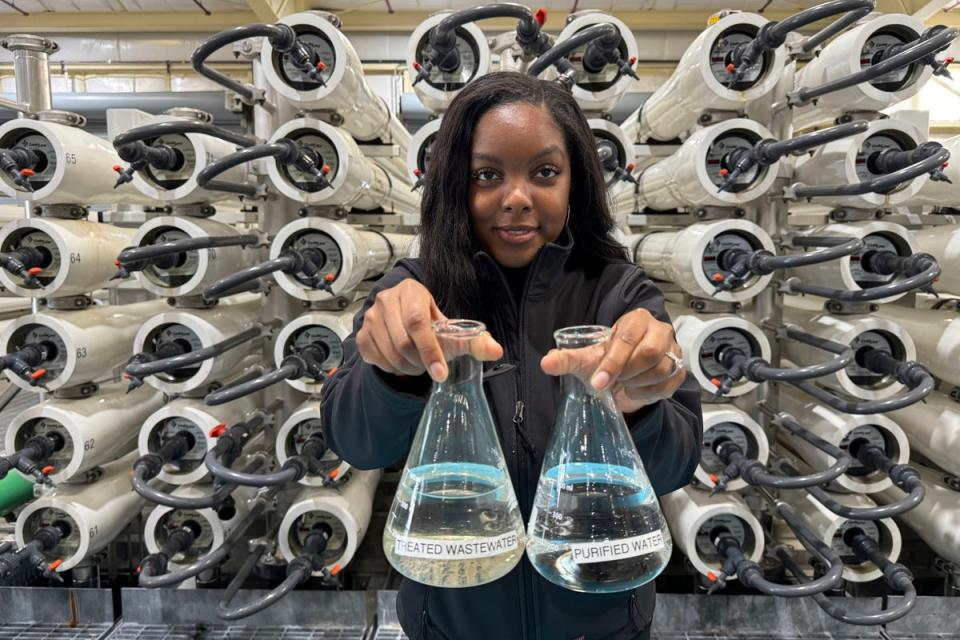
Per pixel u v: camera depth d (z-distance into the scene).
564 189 0.65
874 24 1.29
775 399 1.63
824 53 1.41
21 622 1.53
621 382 0.48
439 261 0.68
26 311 2.25
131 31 3.67
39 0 3.38
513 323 0.69
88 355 1.43
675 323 1.58
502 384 0.68
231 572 1.59
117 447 1.57
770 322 1.55
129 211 1.55
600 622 0.69
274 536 1.56
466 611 0.69
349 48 1.38
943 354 1.41
